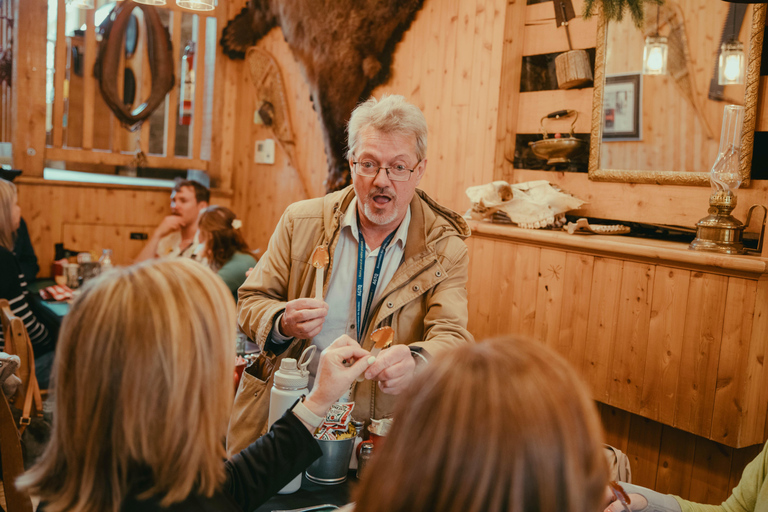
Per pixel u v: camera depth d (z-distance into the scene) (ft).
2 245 10.10
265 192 14.66
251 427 4.94
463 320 5.15
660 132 7.70
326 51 12.34
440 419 1.79
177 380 2.38
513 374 1.83
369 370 3.82
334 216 5.36
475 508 1.72
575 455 1.75
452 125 10.14
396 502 1.81
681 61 7.43
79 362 2.40
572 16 8.70
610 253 7.17
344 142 12.04
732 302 6.14
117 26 13.67
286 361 4.24
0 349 9.39
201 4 9.68
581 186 8.68
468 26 9.79
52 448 2.55
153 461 2.42
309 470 4.36
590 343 7.40
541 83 9.20
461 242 5.45
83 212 13.78
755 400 6.18
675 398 6.61
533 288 8.04
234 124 15.34
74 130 16.70
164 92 14.32
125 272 2.55
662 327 6.70
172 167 14.87
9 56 13.24
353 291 5.36
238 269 10.62
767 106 6.82
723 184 6.54
